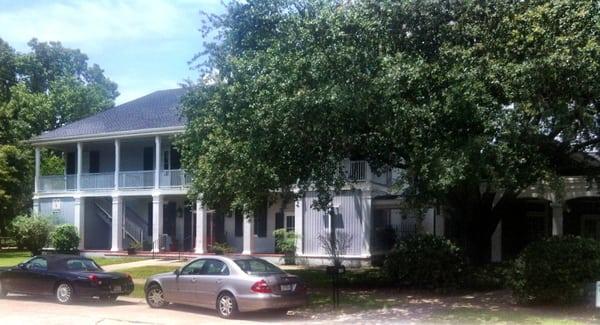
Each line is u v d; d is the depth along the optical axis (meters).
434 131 14.12
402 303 16.22
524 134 14.29
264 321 13.66
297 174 16.88
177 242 34.53
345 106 13.76
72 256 17.73
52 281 16.69
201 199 21.50
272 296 13.66
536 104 14.02
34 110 51.75
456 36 15.12
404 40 15.48
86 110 56.06
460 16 15.16
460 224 19.81
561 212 23.48
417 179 15.12
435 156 13.52
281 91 14.30
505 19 14.39
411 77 13.81
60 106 54.53
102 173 35.22
